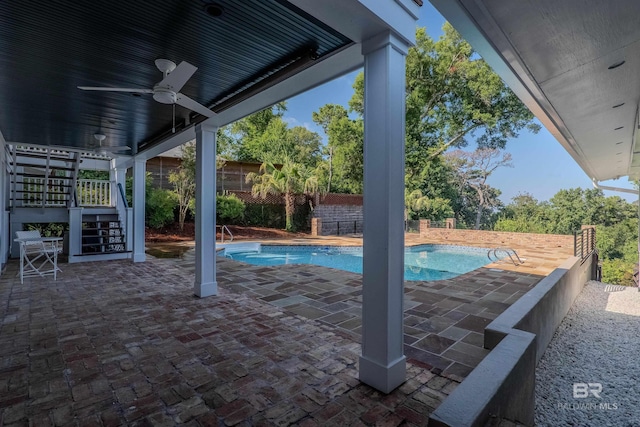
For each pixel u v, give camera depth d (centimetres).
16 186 798
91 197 929
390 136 229
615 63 336
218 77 349
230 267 690
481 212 2312
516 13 256
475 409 179
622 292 809
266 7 227
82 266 695
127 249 841
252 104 386
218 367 260
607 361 462
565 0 242
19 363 266
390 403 214
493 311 414
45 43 280
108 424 191
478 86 1631
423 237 1425
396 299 235
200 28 256
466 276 629
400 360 237
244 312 396
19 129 551
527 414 265
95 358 275
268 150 2075
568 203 2303
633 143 653
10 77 347
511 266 741
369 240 239
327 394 224
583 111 470
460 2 243
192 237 1262
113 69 332
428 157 1789
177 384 235
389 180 229
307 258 1079
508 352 251
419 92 1712
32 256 817
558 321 557
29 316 379
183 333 329
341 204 1630
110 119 493
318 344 304
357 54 277
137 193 745
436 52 1677
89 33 264
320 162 2059
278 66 324
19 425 190
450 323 370
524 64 337
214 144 472
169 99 308
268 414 202
